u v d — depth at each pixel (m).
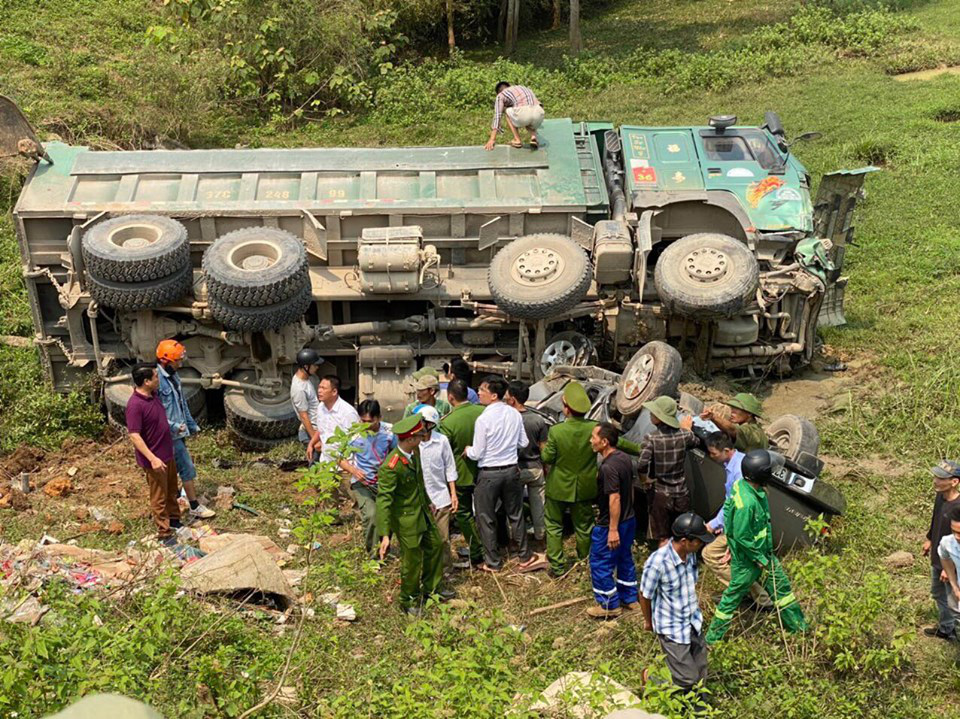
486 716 5.64
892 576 8.21
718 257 10.61
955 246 14.28
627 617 7.88
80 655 5.55
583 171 12.09
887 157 17.59
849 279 13.86
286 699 6.58
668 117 19.42
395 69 21.20
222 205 11.59
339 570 7.41
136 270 10.49
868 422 10.57
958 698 6.89
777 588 7.21
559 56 24.05
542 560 8.68
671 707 5.71
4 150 11.85
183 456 9.27
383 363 11.18
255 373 11.34
